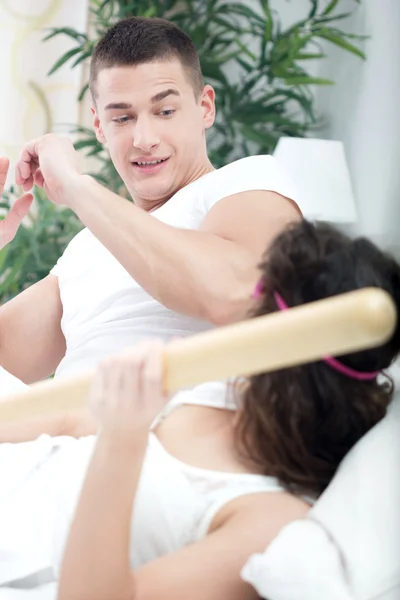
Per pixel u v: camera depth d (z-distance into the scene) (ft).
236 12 13.07
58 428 5.17
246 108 12.98
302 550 3.51
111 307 5.96
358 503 3.70
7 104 13.21
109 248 5.33
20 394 3.60
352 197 11.09
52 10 13.34
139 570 3.60
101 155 13.58
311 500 4.08
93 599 3.41
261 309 3.93
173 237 5.24
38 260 11.83
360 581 3.49
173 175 6.31
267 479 4.02
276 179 5.82
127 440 3.27
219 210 5.70
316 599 3.41
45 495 4.40
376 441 3.95
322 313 2.52
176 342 3.09
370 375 3.99
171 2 13.62
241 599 3.61
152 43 6.15
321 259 3.86
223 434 4.18
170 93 6.15
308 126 13.23
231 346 2.75
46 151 5.92
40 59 13.34
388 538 3.60
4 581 4.15
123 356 3.14
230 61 14.49
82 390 3.34
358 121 12.24
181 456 4.17
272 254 3.96
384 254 4.02
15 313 6.79
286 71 12.55
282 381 3.92
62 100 13.44
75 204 5.53
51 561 4.21
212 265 5.21
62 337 6.86
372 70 12.03
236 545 3.66
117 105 6.18
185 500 3.95
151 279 5.22
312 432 3.99
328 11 12.15
